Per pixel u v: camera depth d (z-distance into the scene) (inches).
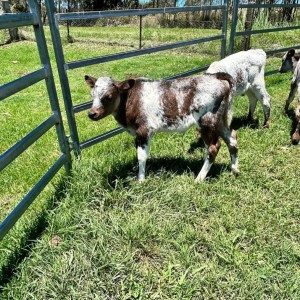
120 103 74.4
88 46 252.7
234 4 120.7
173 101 73.5
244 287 53.9
